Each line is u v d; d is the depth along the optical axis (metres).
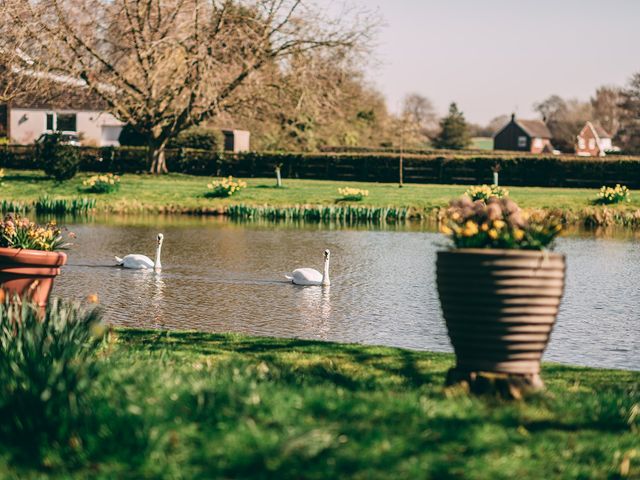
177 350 10.93
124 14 47.91
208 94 47.12
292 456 5.81
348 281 21.45
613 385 9.51
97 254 25.73
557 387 9.18
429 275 22.69
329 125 60.72
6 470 5.83
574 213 39.12
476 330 7.76
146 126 52.78
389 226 36.81
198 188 46.66
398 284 21.00
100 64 49.09
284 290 19.84
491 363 7.78
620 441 6.67
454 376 7.92
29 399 6.42
